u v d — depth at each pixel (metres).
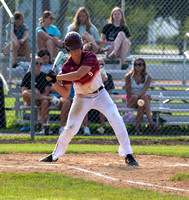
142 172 16.09
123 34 34.03
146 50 57.50
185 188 13.55
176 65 37.16
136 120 29.58
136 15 56.97
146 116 31.36
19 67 33.41
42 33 32.22
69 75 15.79
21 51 34.56
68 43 15.41
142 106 29.33
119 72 34.47
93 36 33.31
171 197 12.06
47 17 33.34
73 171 15.79
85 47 25.70
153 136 29.44
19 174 14.70
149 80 29.94
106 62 35.50
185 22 47.12
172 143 26.84
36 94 28.53
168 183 14.23
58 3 51.69
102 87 17.12
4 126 31.64
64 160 19.28
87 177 14.76
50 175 14.72
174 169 16.83
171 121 32.69
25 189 12.92
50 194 12.30
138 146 25.00
